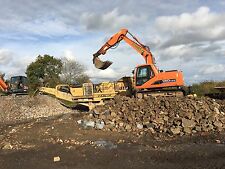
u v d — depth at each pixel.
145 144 15.69
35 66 53.00
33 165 12.84
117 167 12.08
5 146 16.08
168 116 19.33
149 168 11.75
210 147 14.46
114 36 27.00
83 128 19.17
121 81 29.30
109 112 20.48
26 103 33.78
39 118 28.06
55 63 54.38
